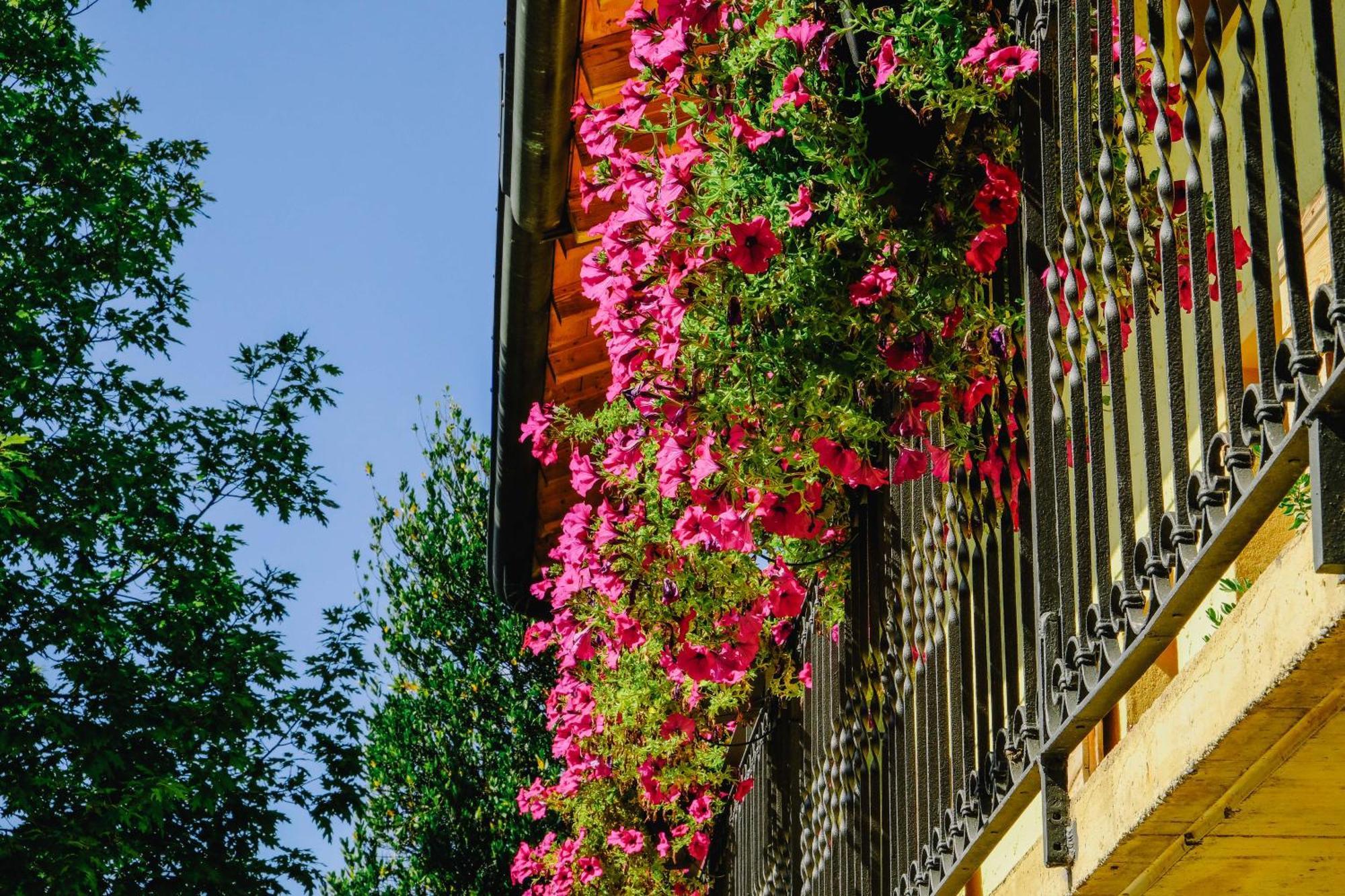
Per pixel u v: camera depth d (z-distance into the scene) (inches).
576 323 292.4
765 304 123.0
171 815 422.3
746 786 253.0
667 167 128.6
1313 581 61.9
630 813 305.6
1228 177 67.8
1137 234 78.0
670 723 235.9
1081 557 88.2
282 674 446.0
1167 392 73.4
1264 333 63.5
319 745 451.5
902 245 117.4
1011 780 101.9
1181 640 112.7
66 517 414.3
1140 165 78.3
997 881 139.3
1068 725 88.3
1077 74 88.4
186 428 460.4
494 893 583.2
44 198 450.6
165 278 469.7
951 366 117.6
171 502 448.5
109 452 432.1
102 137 466.3
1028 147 101.8
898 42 112.5
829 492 152.7
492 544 394.3
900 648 140.9
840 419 122.6
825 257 121.3
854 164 119.4
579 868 304.8
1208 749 72.2
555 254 263.0
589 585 191.0
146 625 433.4
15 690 397.7
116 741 404.5
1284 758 72.1
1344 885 89.7
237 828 431.8
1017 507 106.3
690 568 168.2
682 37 130.2
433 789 599.5
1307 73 117.9
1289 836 82.4
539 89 213.5
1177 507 72.8
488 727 610.9
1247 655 68.4
